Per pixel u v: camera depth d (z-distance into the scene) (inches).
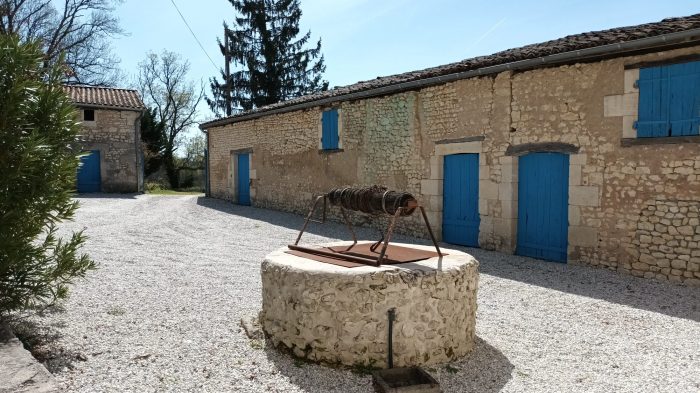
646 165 226.2
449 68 311.3
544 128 265.1
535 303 186.7
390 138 364.2
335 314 122.7
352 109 399.9
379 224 378.9
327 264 132.4
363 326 121.7
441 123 323.6
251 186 566.9
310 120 457.1
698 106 209.8
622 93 233.6
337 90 457.7
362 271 122.6
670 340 147.9
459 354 132.9
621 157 235.0
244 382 115.6
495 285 213.6
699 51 207.9
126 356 128.6
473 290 138.1
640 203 228.8
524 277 228.4
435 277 125.4
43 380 96.0
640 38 215.0
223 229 378.9
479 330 157.3
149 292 191.5
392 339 121.7
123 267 234.2
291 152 488.4
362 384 116.2
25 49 135.2
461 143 309.4
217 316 163.9
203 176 1043.9
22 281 139.5
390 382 116.5
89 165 700.0
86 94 722.2
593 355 136.7
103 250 275.7
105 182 709.3
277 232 365.1
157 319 159.5
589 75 245.6
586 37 268.1
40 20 839.7
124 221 406.0
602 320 166.6
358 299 121.3
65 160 139.6
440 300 126.6
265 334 143.3
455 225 320.5
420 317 124.0
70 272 154.6
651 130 224.5
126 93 770.8
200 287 201.2
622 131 233.9
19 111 130.9
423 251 154.2
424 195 337.7
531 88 270.2
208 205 572.7
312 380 117.6
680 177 215.5
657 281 219.6
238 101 1037.2
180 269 233.9
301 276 126.0
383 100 369.1
